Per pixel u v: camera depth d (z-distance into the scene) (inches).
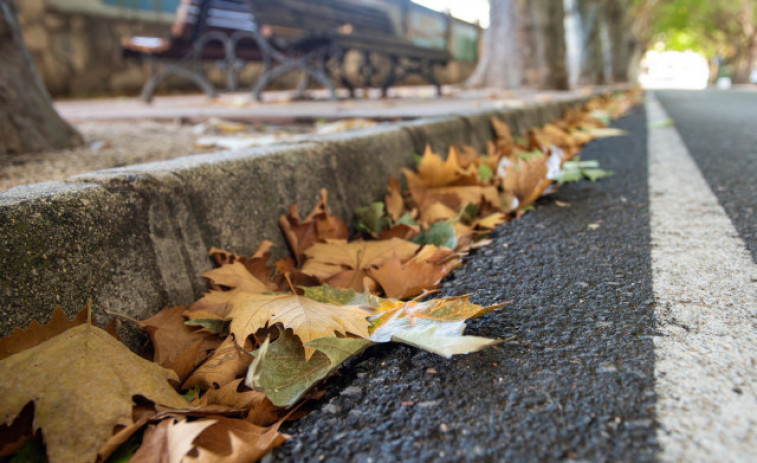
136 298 24.5
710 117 131.3
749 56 773.3
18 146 53.4
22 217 21.0
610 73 422.9
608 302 27.4
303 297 25.8
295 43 137.1
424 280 29.6
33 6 187.8
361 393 21.4
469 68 402.3
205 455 17.3
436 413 19.8
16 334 19.7
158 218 26.4
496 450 17.7
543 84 191.6
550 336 24.4
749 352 22.0
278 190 34.5
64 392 18.3
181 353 22.9
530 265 33.2
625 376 21.0
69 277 22.0
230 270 28.0
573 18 318.3
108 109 119.9
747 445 17.0
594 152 76.7
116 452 18.4
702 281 29.2
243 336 22.7
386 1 274.1
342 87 264.1
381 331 23.2
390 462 17.7
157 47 152.6
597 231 39.2
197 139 70.2
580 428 18.4
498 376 21.6
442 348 20.6
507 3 192.5
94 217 23.5
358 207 41.3
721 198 46.6
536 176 45.2
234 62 162.2
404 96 172.4
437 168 44.1
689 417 18.4
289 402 20.3
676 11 775.7
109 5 210.8
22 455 18.2
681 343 23.1
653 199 47.6
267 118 89.6
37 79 57.4
